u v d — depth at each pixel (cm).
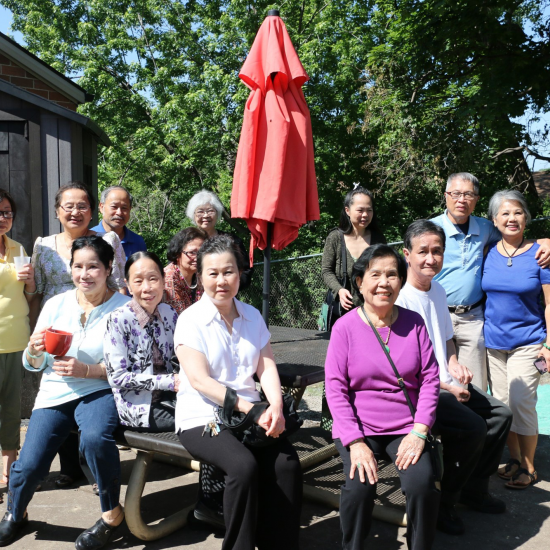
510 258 365
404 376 266
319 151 1502
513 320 363
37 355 292
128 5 1747
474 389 332
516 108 890
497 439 314
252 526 240
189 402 267
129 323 291
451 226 379
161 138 1566
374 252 265
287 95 353
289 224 346
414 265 313
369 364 266
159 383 280
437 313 321
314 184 364
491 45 1005
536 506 332
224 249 268
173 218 1830
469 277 376
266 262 361
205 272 266
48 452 288
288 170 347
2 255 362
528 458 360
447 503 302
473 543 289
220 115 1380
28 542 289
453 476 296
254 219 355
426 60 1087
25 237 493
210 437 255
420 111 1191
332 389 269
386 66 1237
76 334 304
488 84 924
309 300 805
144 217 1838
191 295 376
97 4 1702
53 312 309
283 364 347
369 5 1591
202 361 261
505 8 920
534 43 951
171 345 308
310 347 407
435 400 263
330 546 285
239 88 1392
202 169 1570
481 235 376
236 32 1527
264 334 283
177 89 1619
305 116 357
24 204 493
